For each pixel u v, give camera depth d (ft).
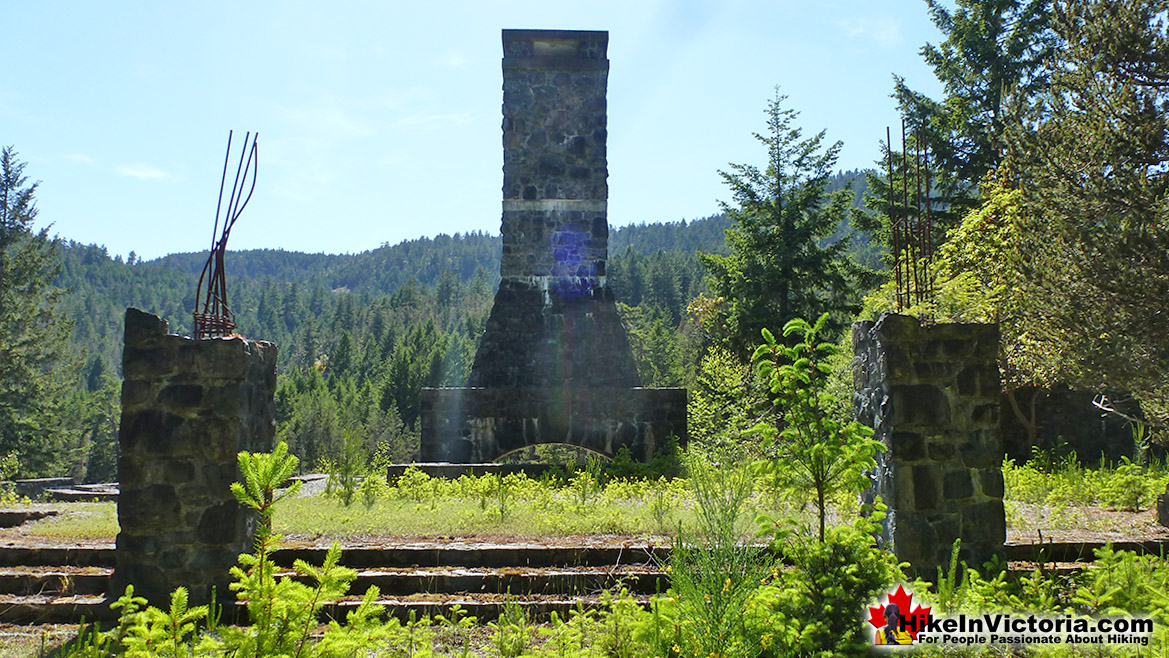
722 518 19.22
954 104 84.64
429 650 17.47
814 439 21.01
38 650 20.38
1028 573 23.70
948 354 24.06
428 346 280.31
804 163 97.60
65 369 131.13
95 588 24.41
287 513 31.73
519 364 55.01
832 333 93.76
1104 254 31.24
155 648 13.51
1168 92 31.35
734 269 98.58
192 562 23.67
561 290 55.98
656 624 17.93
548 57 57.31
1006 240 42.29
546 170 56.75
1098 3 32.14
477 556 25.59
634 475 44.42
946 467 23.66
